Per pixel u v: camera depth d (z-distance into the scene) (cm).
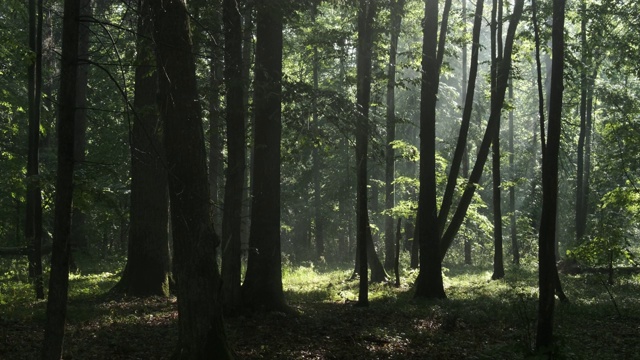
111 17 2378
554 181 1004
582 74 2608
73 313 1327
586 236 2183
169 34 820
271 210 1408
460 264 3594
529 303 1590
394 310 1528
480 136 3381
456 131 3472
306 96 1273
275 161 1423
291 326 1248
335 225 4300
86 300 1552
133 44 1420
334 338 1157
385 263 2648
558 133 1007
